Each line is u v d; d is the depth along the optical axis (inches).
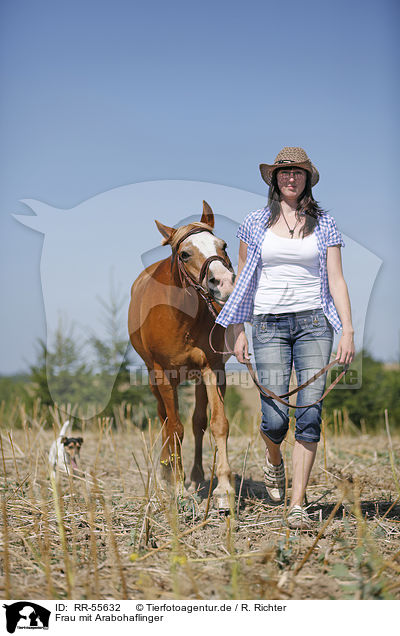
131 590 109.9
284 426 144.3
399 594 106.7
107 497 174.2
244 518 151.3
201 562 121.2
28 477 190.7
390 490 184.7
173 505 150.4
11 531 141.2
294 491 142.3
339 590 107.7
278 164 134.0
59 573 117.4
